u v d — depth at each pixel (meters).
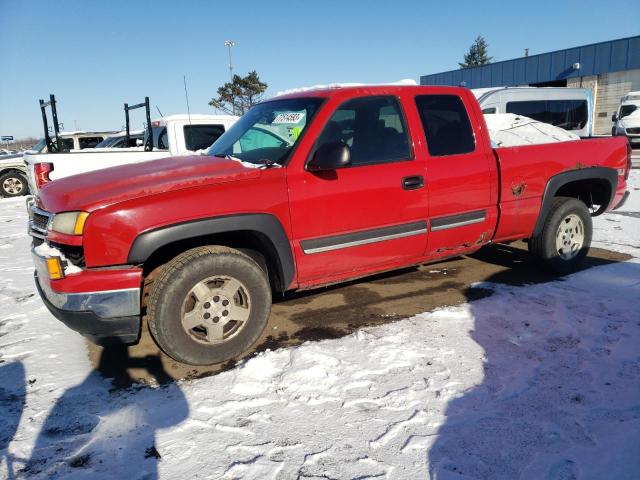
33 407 2.83
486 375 3.04
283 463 2.32
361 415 2.67
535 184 4.45
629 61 29.23
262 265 3.57
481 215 4.21
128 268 2.92
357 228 3.63
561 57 32.31
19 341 3.72
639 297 4.19
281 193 3.29
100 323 2.94
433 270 5.18
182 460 2.36
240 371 3.15
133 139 11.34
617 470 2.24
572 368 3.10
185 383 3.05
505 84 36.06
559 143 4.64
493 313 3.95
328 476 2.23
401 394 2.85
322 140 3.50
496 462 2.30
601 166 4.85
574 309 3.98
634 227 7.01
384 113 3.82
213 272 3.12
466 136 4.15
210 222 3.05
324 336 3.64
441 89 4.14
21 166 14.21
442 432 2.51
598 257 5.48
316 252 3.50
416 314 4.00
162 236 2.93
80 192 3.05
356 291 4.60
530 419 2.61
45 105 8.92
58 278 2.90
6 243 7.55
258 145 3.76
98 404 2.85
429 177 3.88
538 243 4.73
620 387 2.88
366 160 3.68
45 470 2.33
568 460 2.30
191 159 3.71
